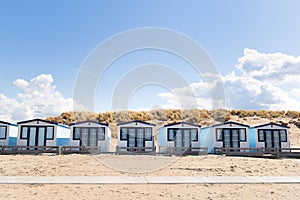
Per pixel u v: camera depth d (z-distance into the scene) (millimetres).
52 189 9836
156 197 8922
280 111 62094
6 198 8539
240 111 60969
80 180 11320
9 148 24484
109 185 10578
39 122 25703
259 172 14156
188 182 11172
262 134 27266
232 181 11469
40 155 22219
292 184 11109
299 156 23281
